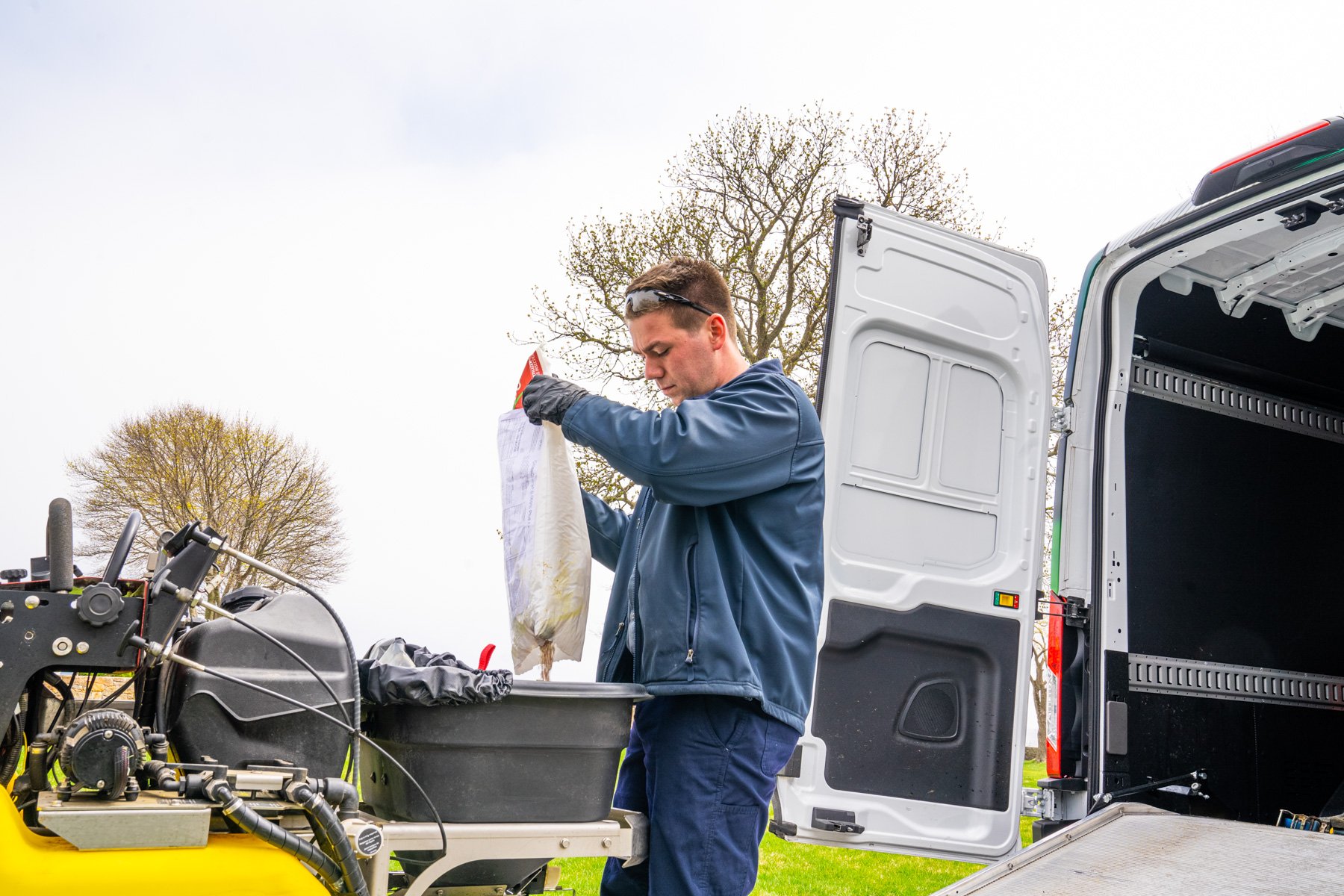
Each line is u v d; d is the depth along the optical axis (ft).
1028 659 11.64
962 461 11.67
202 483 71.51
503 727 5.93
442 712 5.82
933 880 17.97
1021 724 11.48
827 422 10.82
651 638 6.57
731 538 6.68
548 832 6.02
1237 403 13.47
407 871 6.32
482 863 6.13
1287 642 13.25
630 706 6.44
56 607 4.92
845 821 10.46
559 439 6.90
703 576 6.53
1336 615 13.76
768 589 6.68
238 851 4.83
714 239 41.45
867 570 10.93
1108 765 11.51
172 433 71.56
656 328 7.14
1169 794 11.82
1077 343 12.57
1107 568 12.01
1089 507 12.20
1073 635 12.00
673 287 7.11
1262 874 8.46
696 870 6.23
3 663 4.82
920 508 11.37
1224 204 11.22
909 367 11.48
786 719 6.51
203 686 5.21
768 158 41.65
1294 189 10.77
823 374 10.95
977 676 11.43
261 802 5.07
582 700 6.16
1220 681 12.58
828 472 10.78
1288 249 12.25
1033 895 9.05
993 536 11.77
